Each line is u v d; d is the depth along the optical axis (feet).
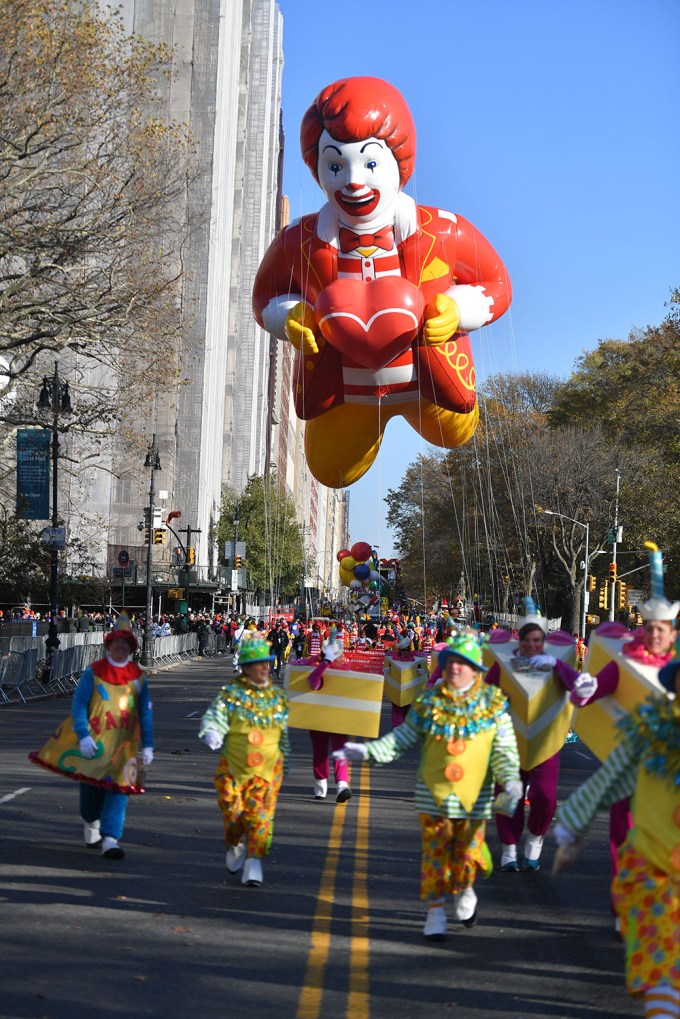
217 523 311.06
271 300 59.11
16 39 87.30
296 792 46.39
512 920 26.00
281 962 22.21
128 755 31.48
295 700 43.52
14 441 120.16
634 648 24.99
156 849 33.04
